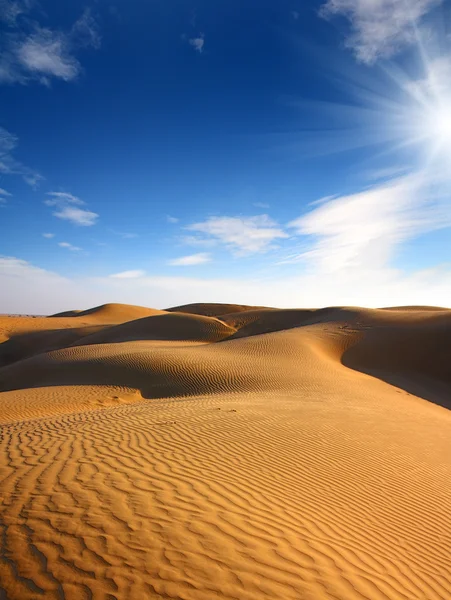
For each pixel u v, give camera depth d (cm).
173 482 579
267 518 506
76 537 410
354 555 463
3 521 436
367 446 920
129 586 344
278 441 874
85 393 1934
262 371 2259
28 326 7219
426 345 3161
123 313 8831
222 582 363
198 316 5766
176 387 2048
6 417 1491
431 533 578
